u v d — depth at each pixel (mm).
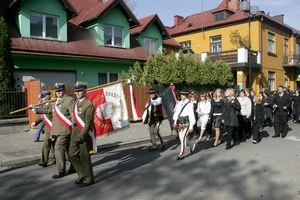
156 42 23531
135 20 20641
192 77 20000
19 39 15656
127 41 20562
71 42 17875
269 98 16188
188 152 9617
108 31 19719
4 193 6055
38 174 7402
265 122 16391
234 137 11172
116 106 9148
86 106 6355
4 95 12820
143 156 9188
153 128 10031
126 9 20125
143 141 11633
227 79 22844
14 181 6867
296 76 36031
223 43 31312
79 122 6301
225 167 7742
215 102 11102
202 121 11312
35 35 16453
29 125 13125
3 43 13242
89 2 22953
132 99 10664
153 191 5988
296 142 11273
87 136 6352
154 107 10000
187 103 8812
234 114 10180
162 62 18734
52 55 15828
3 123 12453
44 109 8008
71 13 17859
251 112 11320
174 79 18859
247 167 7711
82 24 19641
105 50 18969
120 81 9305
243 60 26688
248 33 29641
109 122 8992
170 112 10656
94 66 18375
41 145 10344
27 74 15742
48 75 16500
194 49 33719
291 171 7289
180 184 6402
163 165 8016
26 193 6031
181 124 8727
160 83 18797
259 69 28984
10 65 13516
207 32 32531
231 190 6008
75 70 17531
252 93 14258
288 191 5918
